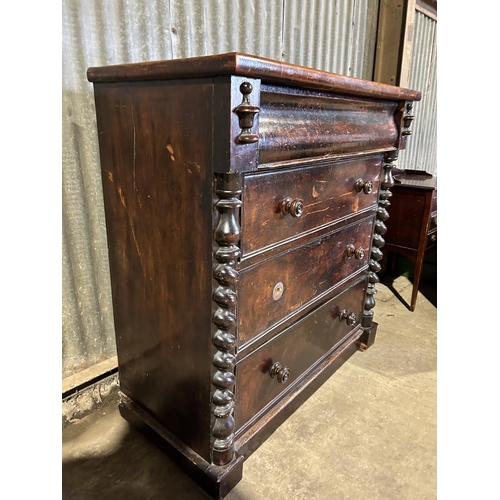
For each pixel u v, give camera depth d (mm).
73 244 1479
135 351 1323
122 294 1300
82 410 1531
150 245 1127
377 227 1744
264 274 1121
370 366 1839
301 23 2158
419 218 2230
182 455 1240
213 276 979
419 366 1847
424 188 2160
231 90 809
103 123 1142
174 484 1244
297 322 1360
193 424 1194
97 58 1391
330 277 1487
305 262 1298
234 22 1808
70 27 1300
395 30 2654
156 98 964
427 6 2924
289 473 1283
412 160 3439
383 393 1661
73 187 1428
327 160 1241
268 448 1375
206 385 1102
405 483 1262
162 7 1508
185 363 1144
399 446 1400
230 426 1120
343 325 1741
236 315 1043
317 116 1121
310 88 1035
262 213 1040
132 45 1465
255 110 834
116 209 1204
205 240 969
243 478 1261
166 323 1161
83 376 1595
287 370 1300
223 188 891
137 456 1342
